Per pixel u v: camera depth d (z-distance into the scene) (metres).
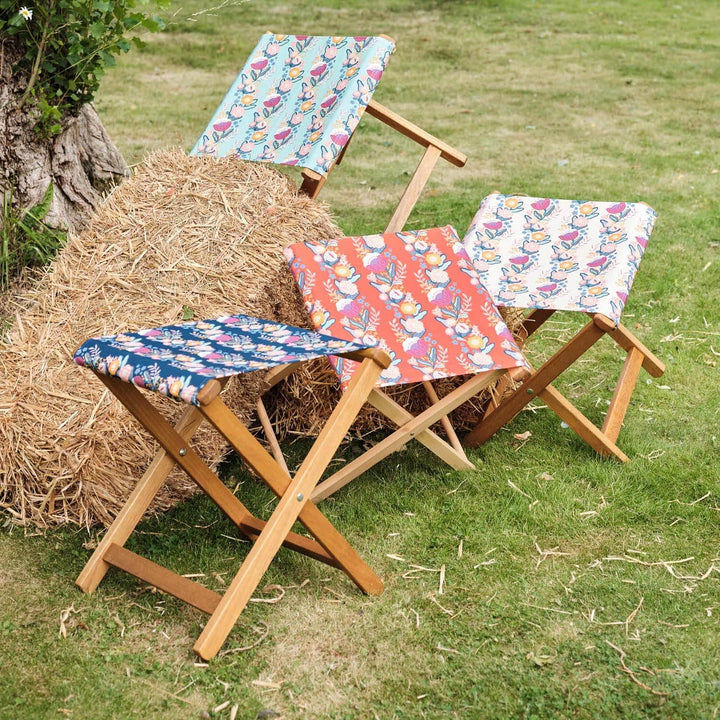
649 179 6.65
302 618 2.54
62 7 3.88
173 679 2.32
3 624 2.50
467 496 3.13
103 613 2.56
